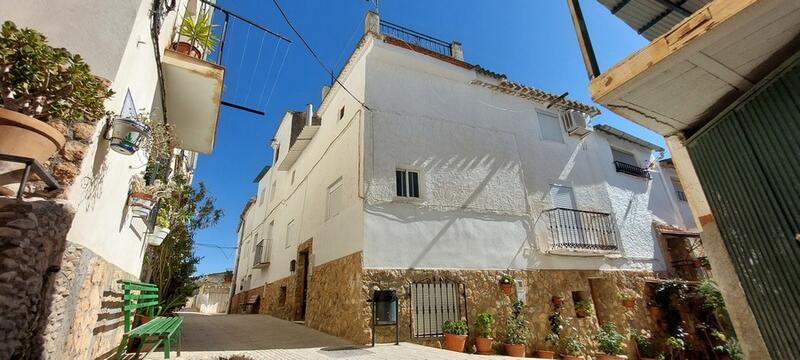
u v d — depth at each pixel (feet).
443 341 22.65
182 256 28.43
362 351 18.45
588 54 10.19
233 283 72.02
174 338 16.67
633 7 12.34
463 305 24.49
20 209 6.79
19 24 9.23
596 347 27.84
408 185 26.78
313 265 31.96
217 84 17.48
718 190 8.87
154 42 13.48
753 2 6.02
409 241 24.47
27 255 6.73
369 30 29.99
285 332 26.03
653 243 36.70
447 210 26.68
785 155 7.11
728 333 30.73
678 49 6.97
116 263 13.43
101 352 12.51
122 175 12.75
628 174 39.40
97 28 10.18
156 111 16.74
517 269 27.48
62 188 8.17
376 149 26.18
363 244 23.08
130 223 14.98
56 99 7.85
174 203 24.62
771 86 7.38
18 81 7.38
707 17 6.59
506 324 25.14
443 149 28.86
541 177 32.60
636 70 7.64
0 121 7.07
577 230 32.07
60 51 7.64
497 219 28.37
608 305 31.09
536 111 36.35
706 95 8.43
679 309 32.91
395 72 29.94
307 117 39.24
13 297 6.43
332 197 31.32
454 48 35.22
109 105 9.84
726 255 9.03
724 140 8.61
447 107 30.96
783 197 7.18
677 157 10.37
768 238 7.59
